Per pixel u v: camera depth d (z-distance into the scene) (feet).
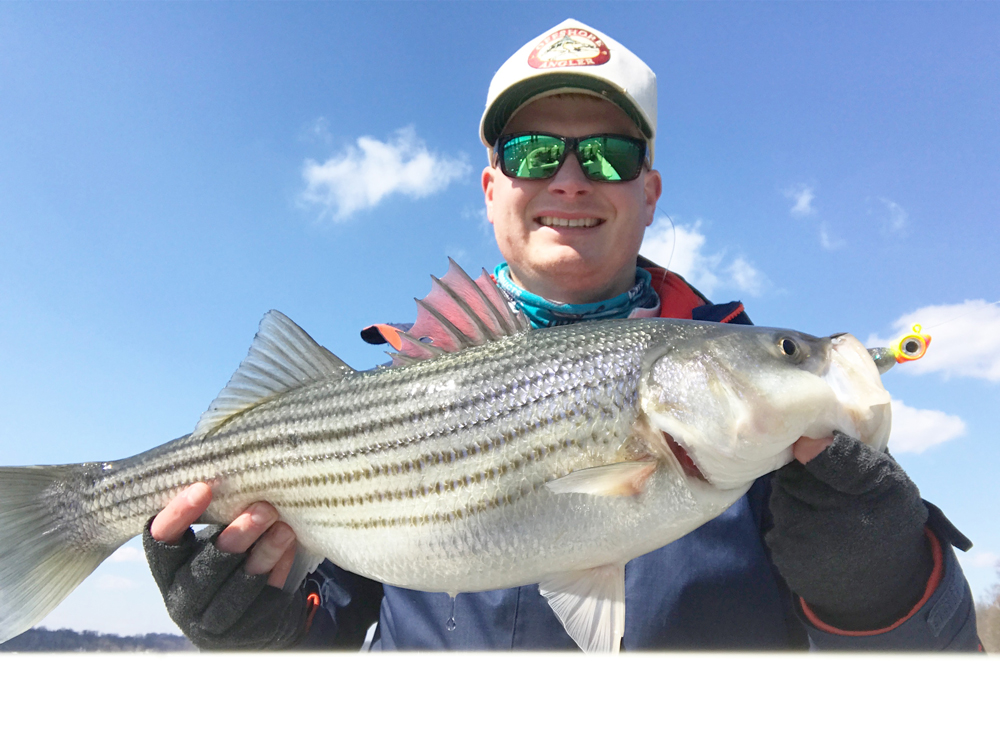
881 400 1.44
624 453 1.45
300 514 1.58
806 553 1.41
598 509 1.41
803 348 1.51
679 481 1.43
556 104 2.08
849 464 1.34
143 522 1.72
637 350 1.50
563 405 1.47
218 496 1.65
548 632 1.68
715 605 1.66
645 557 1.72
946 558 1.44
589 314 2.13
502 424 1.48
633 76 2.07
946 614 1.40
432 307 1.65
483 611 1.73
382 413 1.55
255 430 1.65
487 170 2.45
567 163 2.04
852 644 1.45
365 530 1.53
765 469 1.44
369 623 2.10
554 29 2.12
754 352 1.48
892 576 1.40
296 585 1.63
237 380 1.71
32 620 1.69
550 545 1.42
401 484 1.51
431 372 1.56
